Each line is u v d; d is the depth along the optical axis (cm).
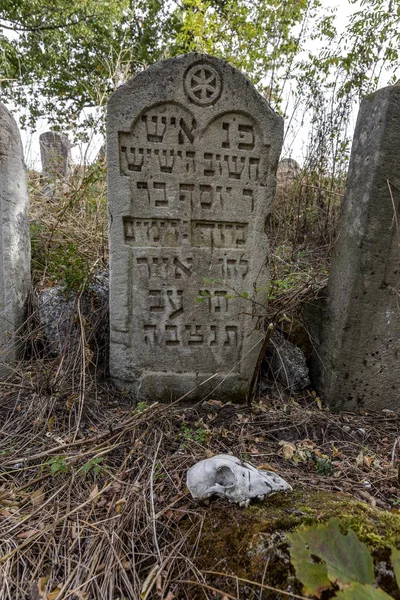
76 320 286
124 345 264
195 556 148
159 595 139
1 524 166
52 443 217
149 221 250
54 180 489
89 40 1145
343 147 462
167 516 170
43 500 181
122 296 256
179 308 262
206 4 554
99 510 177
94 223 425
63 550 158
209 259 258
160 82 229
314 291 297
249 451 221
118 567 149
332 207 449
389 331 258
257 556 136
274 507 157
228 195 251
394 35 420
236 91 236
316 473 206
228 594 131
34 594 140
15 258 278
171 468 201
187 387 271
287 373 286
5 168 260
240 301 265
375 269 243
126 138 236
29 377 267
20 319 289
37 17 1072
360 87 441
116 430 223
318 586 94
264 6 525
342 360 262
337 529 100
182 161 243
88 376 268
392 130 224
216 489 164
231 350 271
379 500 185
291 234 486
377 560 127
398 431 251
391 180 230
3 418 237
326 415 261
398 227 238
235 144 244
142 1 1306
